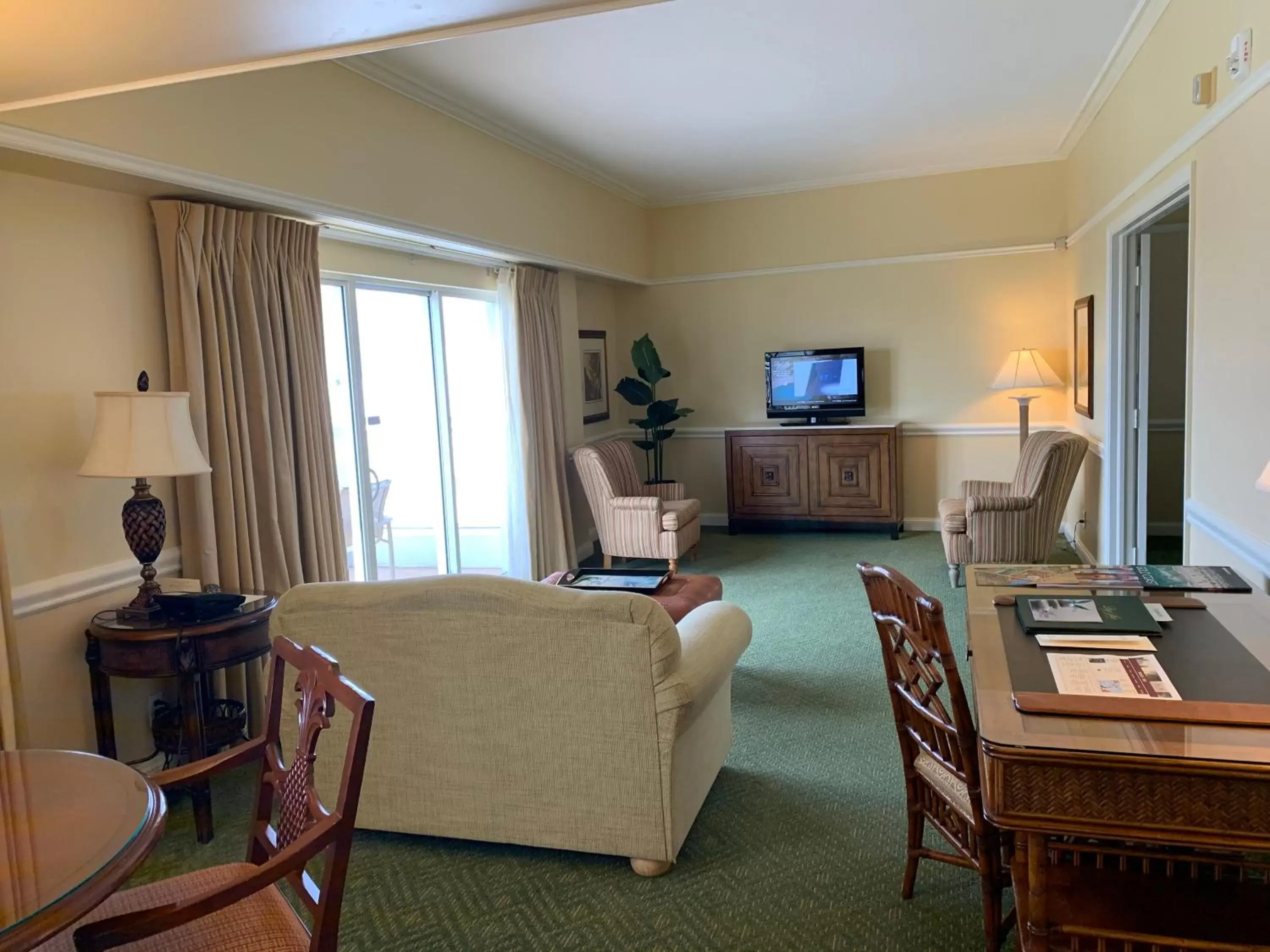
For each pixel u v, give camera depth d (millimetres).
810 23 3857
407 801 2617
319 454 3781
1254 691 1604
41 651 2814
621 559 6715
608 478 6164
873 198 7160
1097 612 2064
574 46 3941
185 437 2842
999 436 7074
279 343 3564
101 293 2998
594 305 7430
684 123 5281
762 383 7629
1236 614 2074
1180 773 1379
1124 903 1618
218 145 3090
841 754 3219
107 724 2889
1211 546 3053
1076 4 3791
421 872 2539
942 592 5297
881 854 2543
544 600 2375
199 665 2762
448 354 5461
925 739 2152
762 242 7480
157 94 2854
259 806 1900
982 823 1905
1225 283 2877
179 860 2648
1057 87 4973
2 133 2398
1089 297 5512
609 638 2348
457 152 4664
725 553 6715
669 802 2398
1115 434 4844
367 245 4578
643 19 3713
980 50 4312
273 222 3553
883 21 3881
